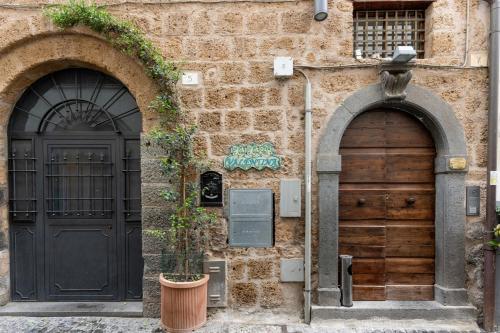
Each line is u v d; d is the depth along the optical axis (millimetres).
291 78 3539
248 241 3592
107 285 3881
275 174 3572
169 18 3523
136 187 3834
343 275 3525
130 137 3809
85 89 3807
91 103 3805
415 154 3656
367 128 3650
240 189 3574
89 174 3844
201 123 3568
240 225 3596
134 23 3523
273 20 3516
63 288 3895
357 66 3463
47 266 3896
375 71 3480
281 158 3555
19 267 3896
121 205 3834
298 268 3566
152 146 3551
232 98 3561
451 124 3438
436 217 3625
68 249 3871
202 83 3561
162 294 3297
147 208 3576
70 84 3811
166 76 3350
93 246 3869
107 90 3809
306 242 3492
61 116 3822
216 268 3586
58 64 3664
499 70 3379
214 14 3523
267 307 3605
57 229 3863
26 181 3834
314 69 3498
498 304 3426
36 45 3553
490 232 3402
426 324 3434
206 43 3537
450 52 3459
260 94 3551
